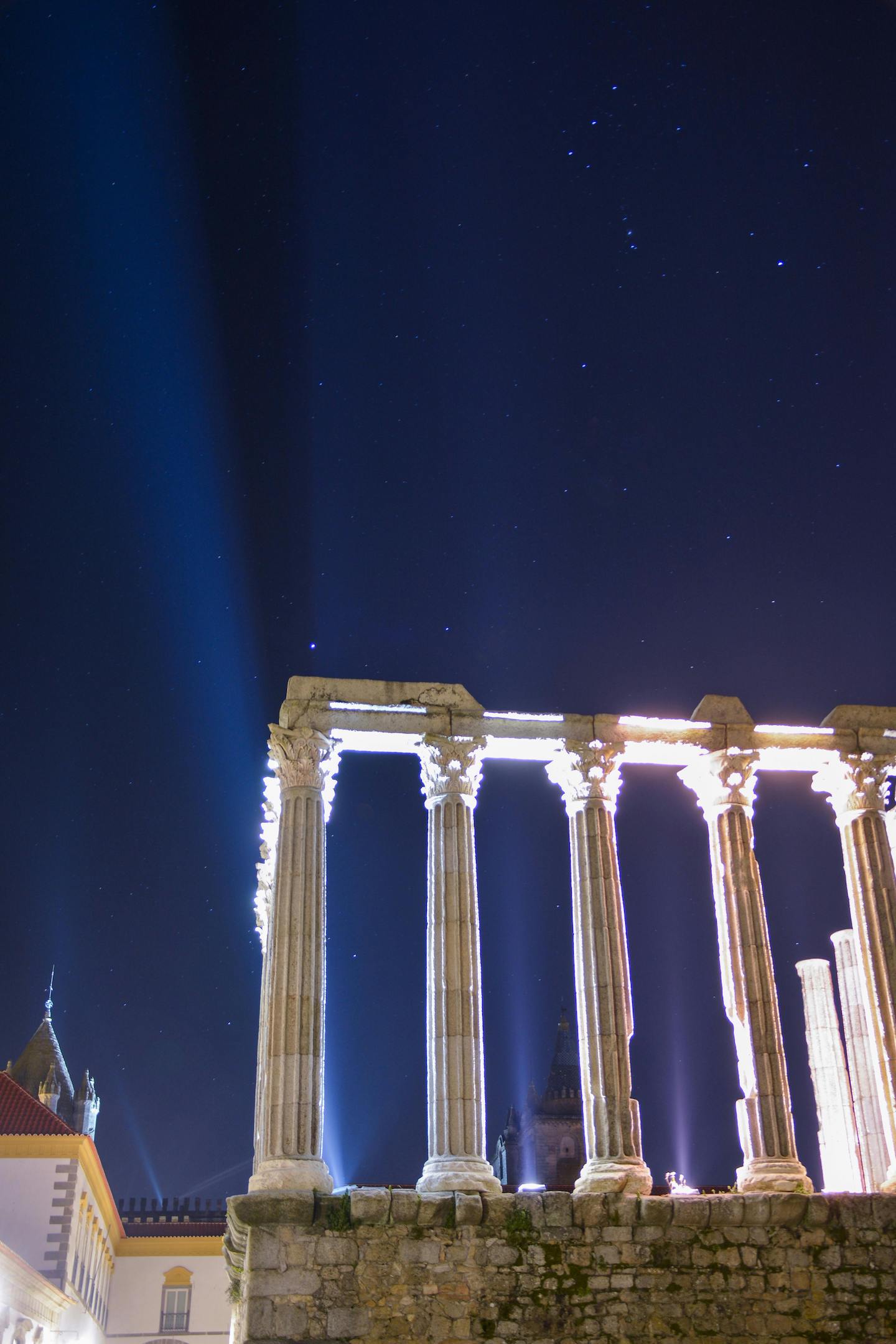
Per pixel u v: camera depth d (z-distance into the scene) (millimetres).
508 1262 23984
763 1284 24281
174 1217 81438
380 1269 23719
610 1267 24141
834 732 30828
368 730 29031
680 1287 24109
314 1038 26328
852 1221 24938
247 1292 23500
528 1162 68125
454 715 29422
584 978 28094
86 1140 57250
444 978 27406
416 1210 24047
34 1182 56188
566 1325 23594
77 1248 57906
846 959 36594
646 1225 24578
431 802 28984
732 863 29453
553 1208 24438
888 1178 27859
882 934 29375
